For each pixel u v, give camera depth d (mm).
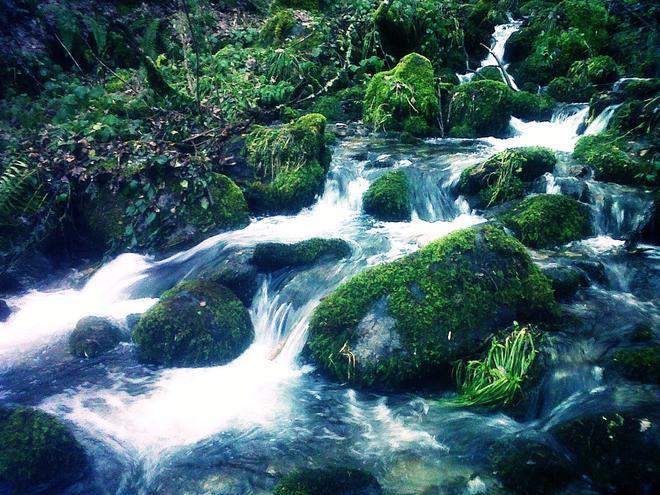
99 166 6523
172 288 5098
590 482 3225
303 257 5387
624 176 6574
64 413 4102
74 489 3467
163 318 4695
